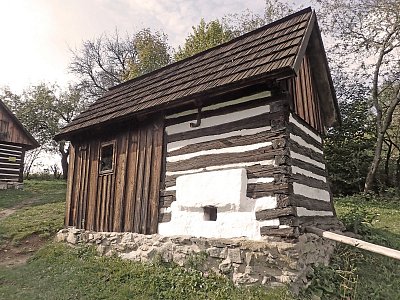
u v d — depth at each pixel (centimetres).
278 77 511
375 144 1711
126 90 925
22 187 2077
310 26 594
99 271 634
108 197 800
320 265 548
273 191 522
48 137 3469
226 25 2492
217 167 600
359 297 508
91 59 3359
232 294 493
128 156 775
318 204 656
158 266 617
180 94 650
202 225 594
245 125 581
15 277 634
